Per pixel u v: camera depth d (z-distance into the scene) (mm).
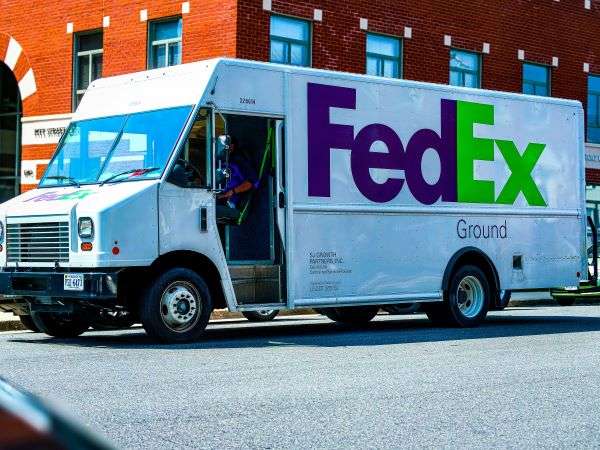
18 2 25547
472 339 12773
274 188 12930
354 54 23859
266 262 12875
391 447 5719
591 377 8898
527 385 8352
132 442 5816
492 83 27312
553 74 29234
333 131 13492
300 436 6043
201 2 22328
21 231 12289
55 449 1236
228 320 17625
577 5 29906
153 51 23406
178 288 12016
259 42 22062
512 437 6055
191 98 12188
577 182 16828
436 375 8992
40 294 11930
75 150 13031
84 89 24594
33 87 25281
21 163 25719
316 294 13281
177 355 10664
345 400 7500
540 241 16172
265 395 7742
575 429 6352
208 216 12164
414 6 25250
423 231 14523
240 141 12719
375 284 13930
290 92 13039
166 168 11875
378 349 11383
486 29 27125
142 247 11617
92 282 11406
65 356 10562
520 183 15891
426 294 14539
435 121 14727
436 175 14711
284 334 13828
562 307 22375
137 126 12500
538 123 16219
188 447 5664
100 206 11453
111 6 23922
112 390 7996
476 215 15219
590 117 30500
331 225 13453
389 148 14125
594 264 17234
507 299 16531
